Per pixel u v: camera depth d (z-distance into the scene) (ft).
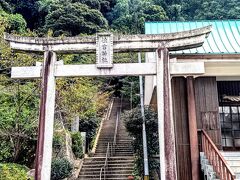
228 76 34.76
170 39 24.81
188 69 24.62
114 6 142.61
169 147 22.04
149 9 129.59
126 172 48.78
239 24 43.52
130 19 123.85
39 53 26.35
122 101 108.99
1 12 82.84
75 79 49.80
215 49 34.35
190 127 31.48
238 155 31.96
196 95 33.88
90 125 69.72
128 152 60.59
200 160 30.86
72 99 49.39
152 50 25.44
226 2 135.13
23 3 113.80
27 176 34.94
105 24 114.11
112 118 90.27
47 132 23.21
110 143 65.57
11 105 42.32
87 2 121.60
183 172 31.01
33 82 42.73
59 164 42.09
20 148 40.57
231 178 22.31
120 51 25.66
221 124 35.37
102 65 24.48
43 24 112.98
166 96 23.30
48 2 113.60
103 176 47.85
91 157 56.29
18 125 38.99
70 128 63.10
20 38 25.76
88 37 25.40
